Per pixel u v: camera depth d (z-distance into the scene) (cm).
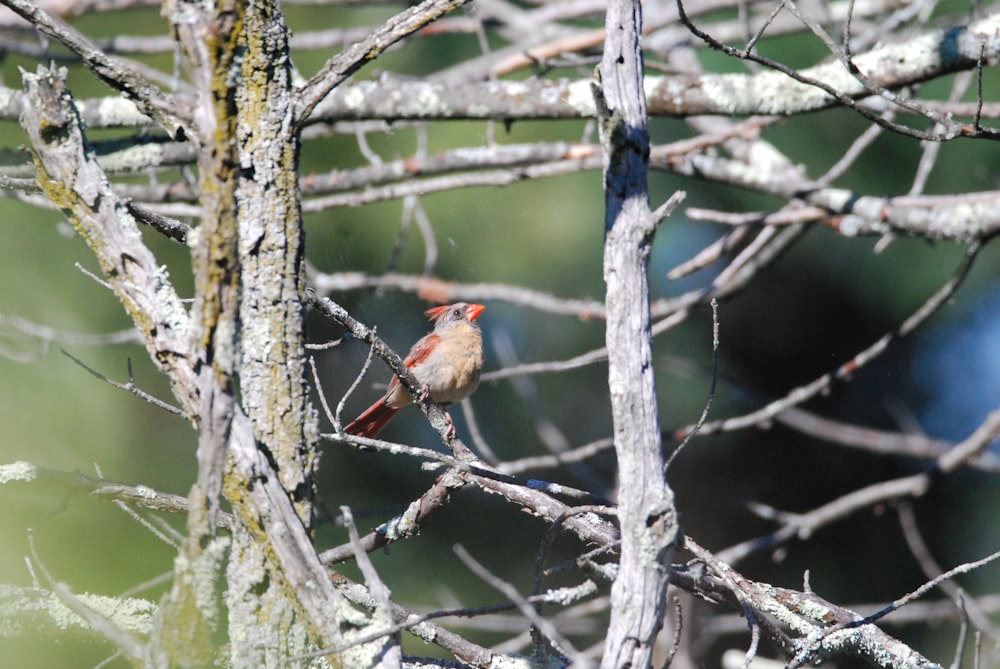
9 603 596
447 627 1214
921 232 1005
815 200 1045
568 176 1443
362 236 1393
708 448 1697
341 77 527
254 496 495
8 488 661
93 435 1073
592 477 1246
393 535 706
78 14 1262
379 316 1415
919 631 1548
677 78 928
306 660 494
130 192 1109
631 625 479
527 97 952
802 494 1686
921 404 1695
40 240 1186
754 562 1672
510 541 1428
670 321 1115
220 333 482
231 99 491
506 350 1321
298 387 516
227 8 495
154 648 476
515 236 1434
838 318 1677
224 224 480
